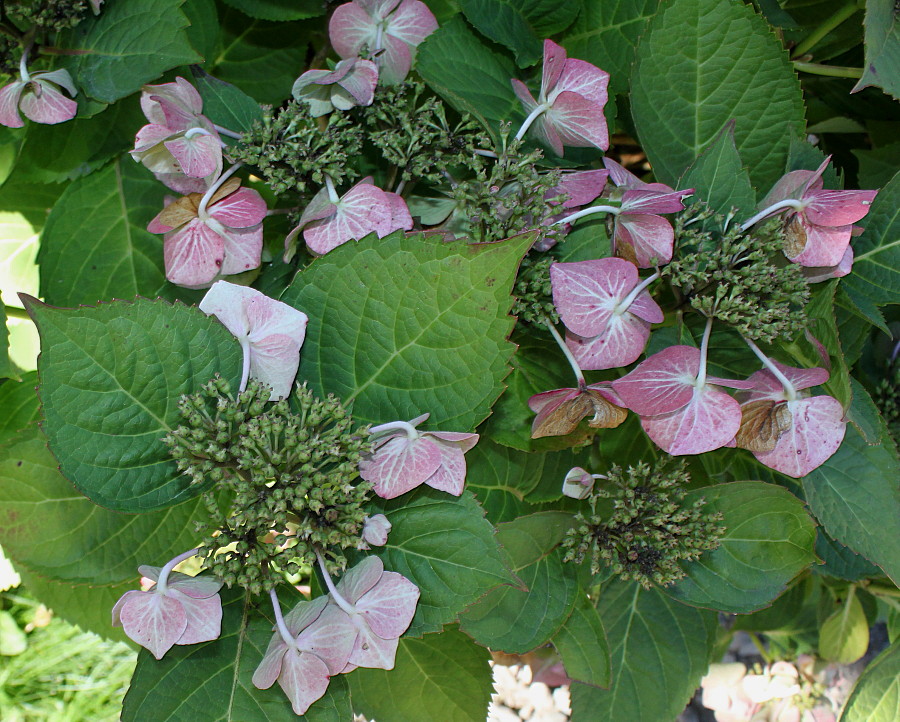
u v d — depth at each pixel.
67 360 0.49
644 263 0.57
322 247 0.56
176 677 0.51
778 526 0.59
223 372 0.52
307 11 0.68
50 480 0.54
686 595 0.60
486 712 0.69
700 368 0.53
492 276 0.52
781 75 0.61
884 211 0.59
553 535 0.59
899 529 0.59
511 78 0.63
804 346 0.57
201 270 0.58
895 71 0.57
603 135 0.59
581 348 0.55
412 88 0.63
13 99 0.58
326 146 0.57
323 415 0.51
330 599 0.52
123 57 0.59
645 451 0.65
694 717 1.06
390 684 0.69
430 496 0.54
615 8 0.65
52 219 0.67
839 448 0.61
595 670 0.61
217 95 0.60
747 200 0.57
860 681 0.79
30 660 1.04
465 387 0.53
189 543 0.57
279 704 0.52
